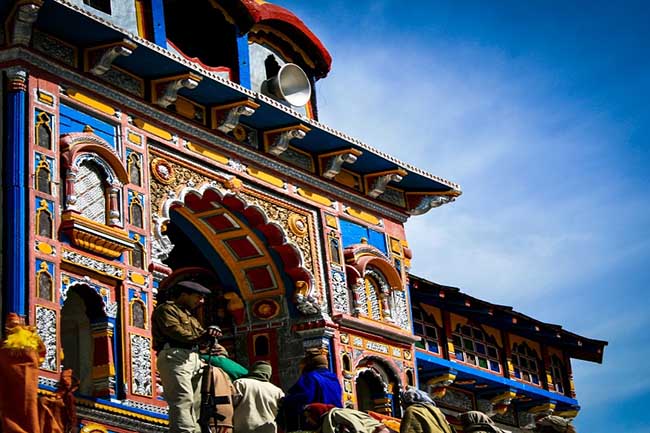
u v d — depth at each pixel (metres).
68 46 13.33
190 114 14.73
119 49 13.29
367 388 16.83
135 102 13.99
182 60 13.99
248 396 11.40
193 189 14.53
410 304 17.77
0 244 12.21
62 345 12.97
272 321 16.02
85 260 12.80
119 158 13.52
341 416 10.47
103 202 13.31
